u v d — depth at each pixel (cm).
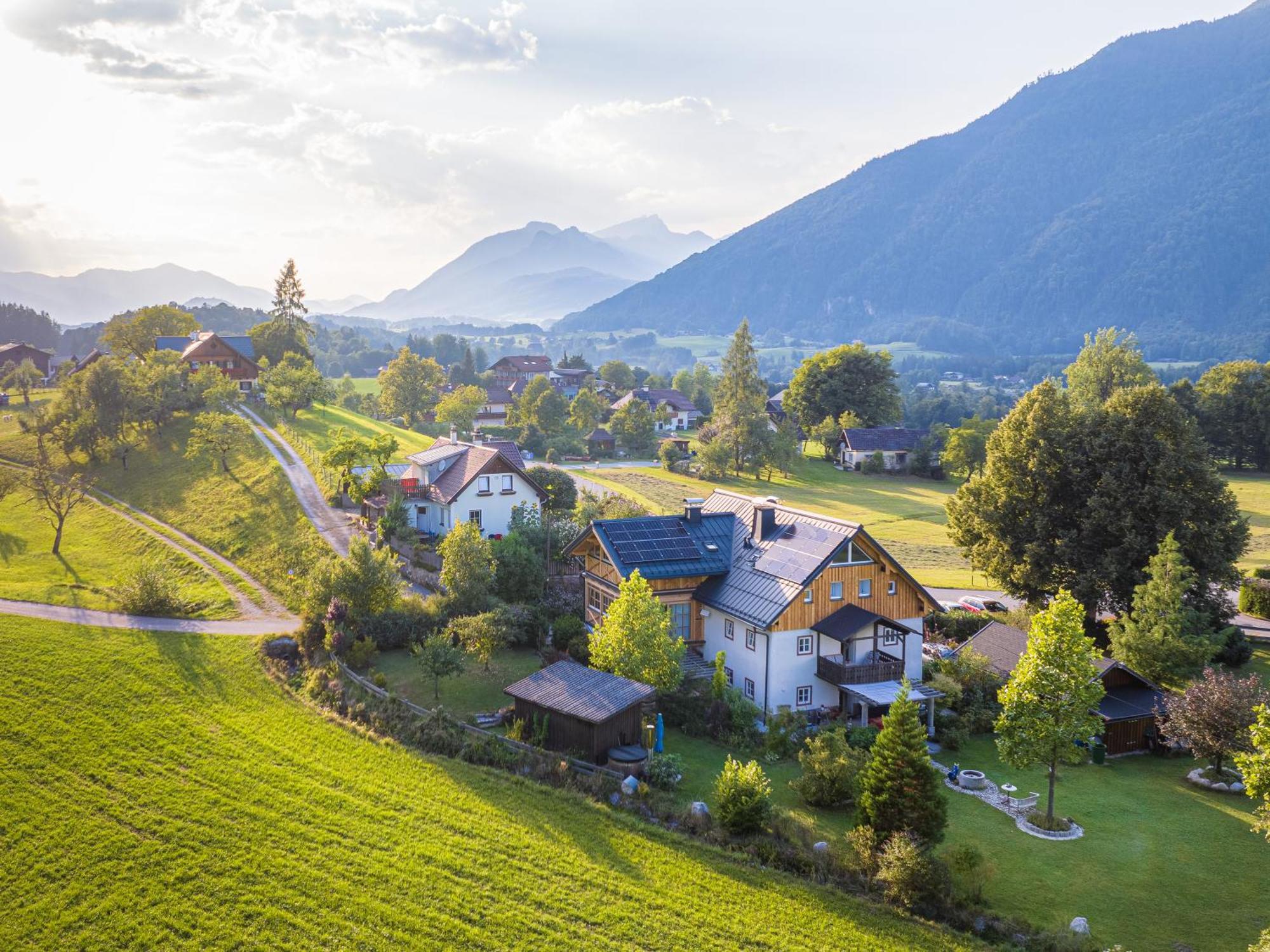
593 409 18450
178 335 17188
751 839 3653
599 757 4231
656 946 3017
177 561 7881
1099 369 14775
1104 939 3111
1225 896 3384
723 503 6359
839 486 14262
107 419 11462
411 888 3294
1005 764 4644
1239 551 6241
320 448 11288
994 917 3170
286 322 17575
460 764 4231
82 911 3128
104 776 3956
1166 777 4525
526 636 5906
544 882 3353
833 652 5184
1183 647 5103
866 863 3409
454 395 16912
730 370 17588
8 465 11375
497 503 7988
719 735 4719
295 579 6962
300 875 3350
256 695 4931
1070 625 3812
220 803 3803
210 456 10788
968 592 7956
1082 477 6488
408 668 5438
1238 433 14738
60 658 5134
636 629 4631
